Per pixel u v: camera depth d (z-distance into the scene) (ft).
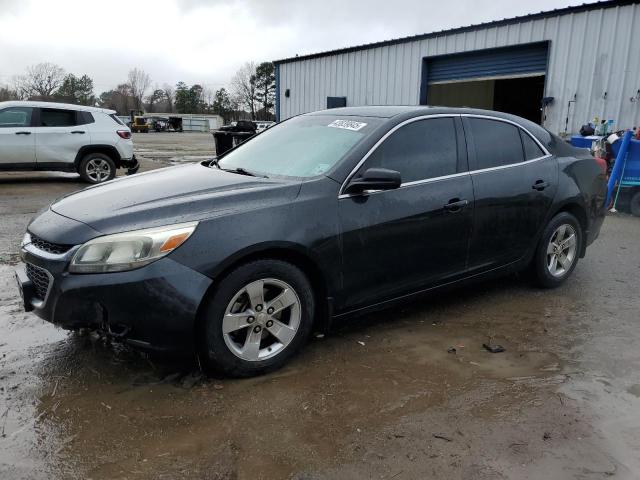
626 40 39.65
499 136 14.38
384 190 11.58
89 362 10.94
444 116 13.42
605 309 14.65
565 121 43.96
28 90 304.09
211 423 8.96
